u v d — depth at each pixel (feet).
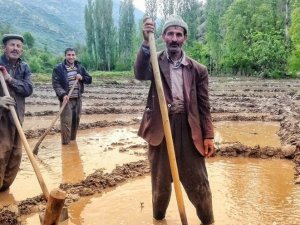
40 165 9.80
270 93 27.61
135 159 10.27
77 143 12.17
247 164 9.57
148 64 5.48
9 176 7.82
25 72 7.88
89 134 13.65
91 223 6.35
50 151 11.18
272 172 8.92
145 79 5.63
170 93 5.63
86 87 35.40
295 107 19.02
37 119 16.97
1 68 7.37
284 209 6.81
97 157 10.50
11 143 7.63
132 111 18.85
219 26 67.26
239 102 22.24
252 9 61.46
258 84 37.81
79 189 7.73
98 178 8.18
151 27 5.16
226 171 9.01
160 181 5.88
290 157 9.95
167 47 5.64
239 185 8.06
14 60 7.75
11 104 6.91
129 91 30.81
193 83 5.68
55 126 14.43
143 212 6.75
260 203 7.09
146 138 5.77
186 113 5.66
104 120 15.49
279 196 7.43
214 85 36.70
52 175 9.00
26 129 14.11
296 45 43.50
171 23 5.54
